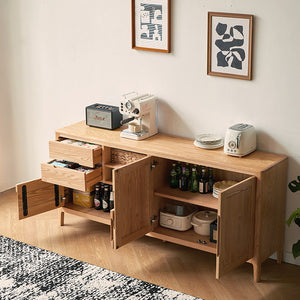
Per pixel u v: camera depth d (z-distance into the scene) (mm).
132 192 4125
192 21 4234
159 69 4504
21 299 3781
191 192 4312
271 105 4070
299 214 3803
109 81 4805
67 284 3967
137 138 4414
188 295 3842
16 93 5395
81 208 4762
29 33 5098
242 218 3805
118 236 4086
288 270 4195
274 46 3939
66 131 4641
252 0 3936
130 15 4504
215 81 4262
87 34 4785
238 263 3883
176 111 4520
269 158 4035
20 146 5566
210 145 4199
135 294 3846
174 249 4480
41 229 4816
